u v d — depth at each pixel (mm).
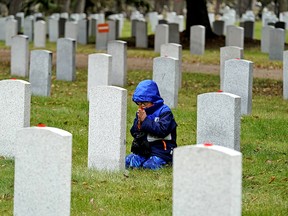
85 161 23516
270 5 135125
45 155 16203
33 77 36250
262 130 28969
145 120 22406
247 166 23297
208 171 14414
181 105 34781
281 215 18219
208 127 23516
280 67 52219
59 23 72500
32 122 29641
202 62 54312
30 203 16422
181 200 14672
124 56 40281
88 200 19188
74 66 41969
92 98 21938
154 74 33438
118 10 116062
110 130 21828
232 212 14320
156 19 95875
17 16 76125
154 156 22641
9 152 23234
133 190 20281
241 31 59938
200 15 66500
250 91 31438
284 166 23453
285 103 36250
